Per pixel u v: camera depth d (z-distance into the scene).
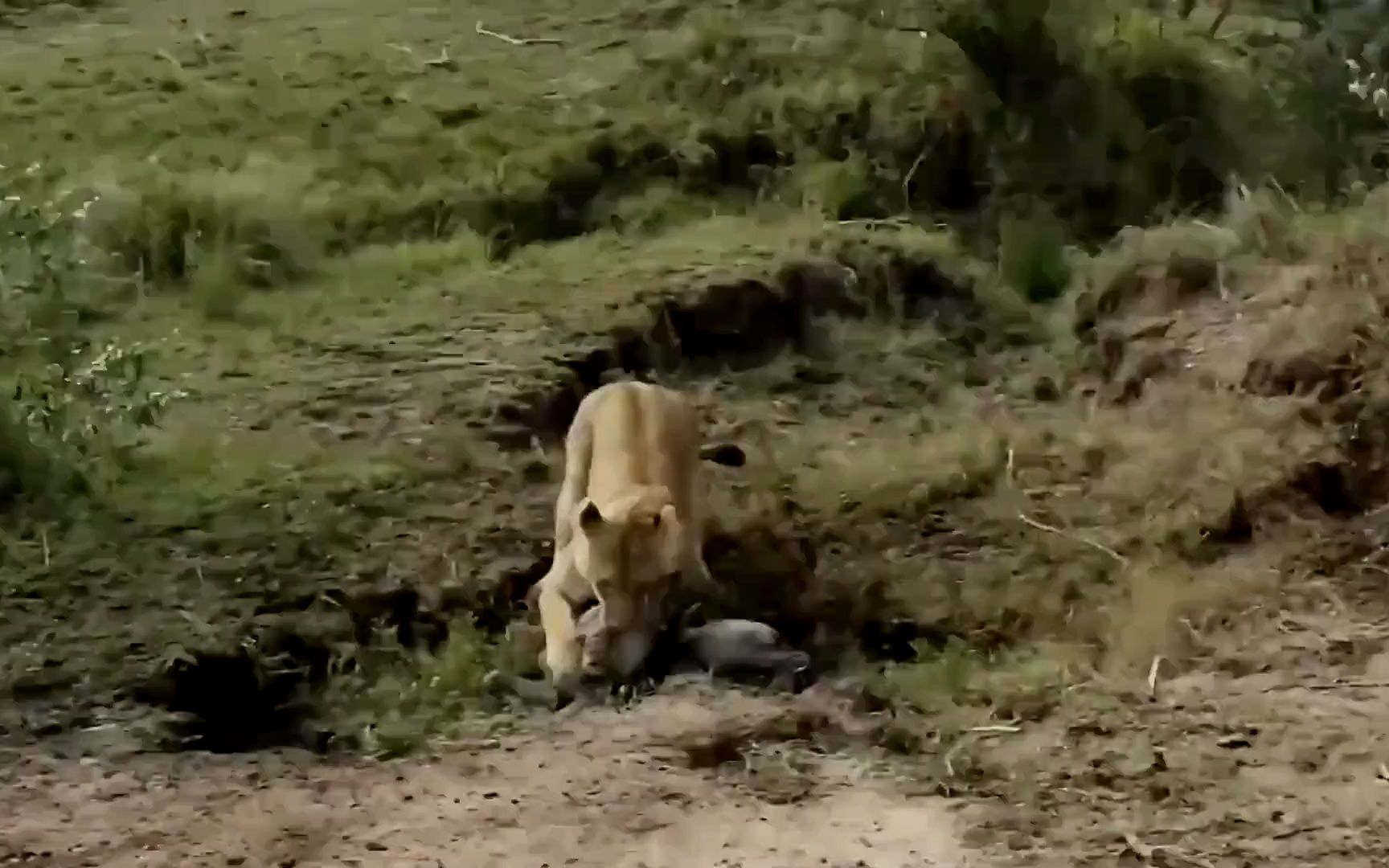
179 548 10.06
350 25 21.31
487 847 7.11
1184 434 12.36
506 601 10.04
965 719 8.62
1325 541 10.90
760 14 21.59
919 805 7.61
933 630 9.85
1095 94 20.48
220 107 18.44
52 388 11.20
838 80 19.94
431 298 14.88
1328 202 17.66
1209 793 7.73
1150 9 22.44
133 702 8.63
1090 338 14.88
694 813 7.47
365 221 16.80
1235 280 14.27
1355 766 7.98
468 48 20.67
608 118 19.03
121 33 20.77
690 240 16.75
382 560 10.13
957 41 20.70
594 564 8.72
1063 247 18.11
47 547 9.94
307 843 7.14
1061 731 8.45
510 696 9.04
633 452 9.47
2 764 7.90
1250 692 8.89
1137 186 19.88
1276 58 21.39
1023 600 10.08
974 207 19.36
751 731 8.30
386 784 7.84
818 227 17.22
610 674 8.77
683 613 9.30
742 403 13.79
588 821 7.37
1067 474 12.02
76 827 7.27
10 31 20.78
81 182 15.98
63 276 13.61
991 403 13.98
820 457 12.34
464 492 11.08
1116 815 7.52
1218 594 10.07
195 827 7.30
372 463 11.28
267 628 9.34
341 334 13.88
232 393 12.45
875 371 14.74
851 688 8.90
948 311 16.30
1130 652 9.42
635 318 14.27
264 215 16.08
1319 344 12.66
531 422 12.42
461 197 17.42
